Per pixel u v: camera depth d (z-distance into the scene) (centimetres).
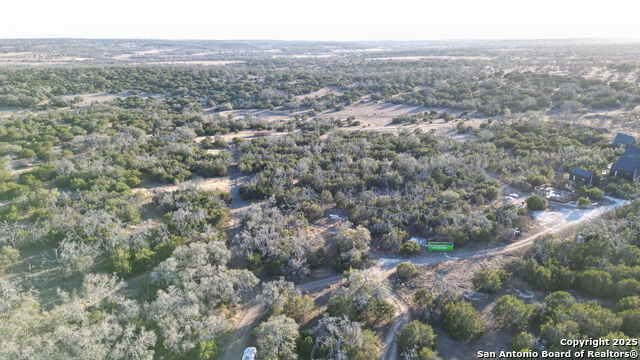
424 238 6956
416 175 9200
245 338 4769
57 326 4350
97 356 3988
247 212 7338
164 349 4400
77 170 8575
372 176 9100
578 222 7175
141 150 10525
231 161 10831
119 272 5494
